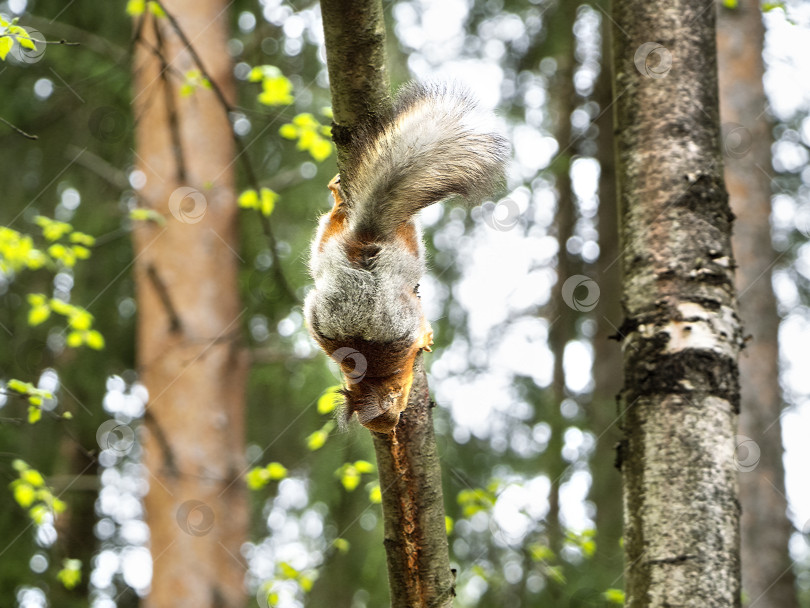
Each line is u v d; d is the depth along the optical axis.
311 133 9.12
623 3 6.59
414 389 5.75
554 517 14.70
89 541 17.11
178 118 13.70
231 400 13.66
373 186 6.34
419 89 6.75
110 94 14.79
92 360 15.25
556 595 10.45
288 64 14.52
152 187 13.72
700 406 5.83
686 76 6.38
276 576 8.79
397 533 5.62
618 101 6.56
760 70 12.38
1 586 13.99
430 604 5.64
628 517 5.88
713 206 6.21
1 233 9.20
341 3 5.20
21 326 14.85
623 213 6.39
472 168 6.49
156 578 12.96
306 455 14.12
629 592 5.74
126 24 14.92
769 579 11.23
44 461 15.08
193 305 13.55
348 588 14.10
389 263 6.30
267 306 14.79
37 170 15.77
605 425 14.98
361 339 6.03
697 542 5.58
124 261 15.52
